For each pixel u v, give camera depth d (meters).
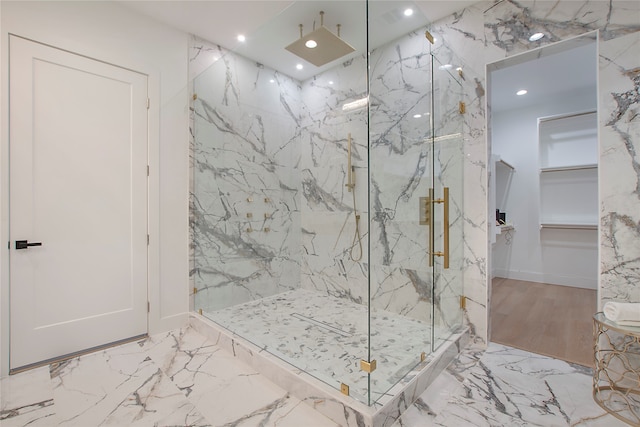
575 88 3.63
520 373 1.82
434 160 2.10
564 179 3.97
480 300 2.23
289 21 2.38
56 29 2.02
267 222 3.21
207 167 2.79
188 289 2.66
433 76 2.08
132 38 2.36
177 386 1.71
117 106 2.29
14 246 1.87
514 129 4.34
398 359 1.71
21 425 1.39
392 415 1.40
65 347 2.05
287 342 2.06
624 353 1.57
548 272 4.08
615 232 1.72
